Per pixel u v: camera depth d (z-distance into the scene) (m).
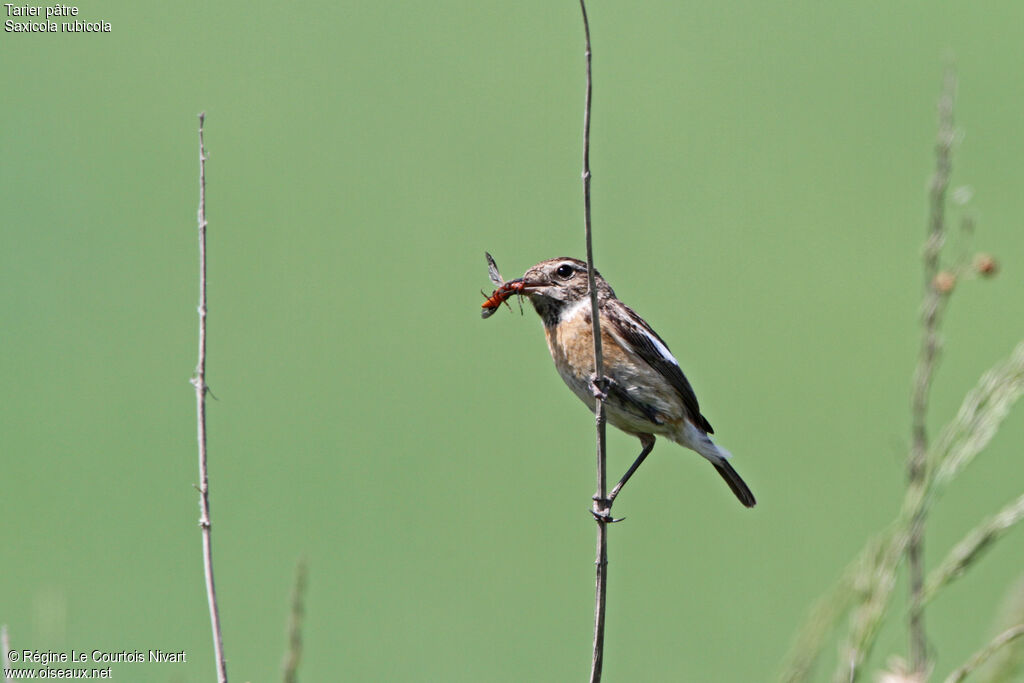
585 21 6.09
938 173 6.38
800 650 5.05
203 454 5.39
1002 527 5.00
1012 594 5.01
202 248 5.59
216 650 5.20
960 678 4.60
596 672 6.20
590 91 6.20
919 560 5.42
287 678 5.02
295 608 5.07
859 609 5.02
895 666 5.00
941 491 5.14
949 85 6.64
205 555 5.30
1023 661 4.82
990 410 5.15
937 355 6.02
